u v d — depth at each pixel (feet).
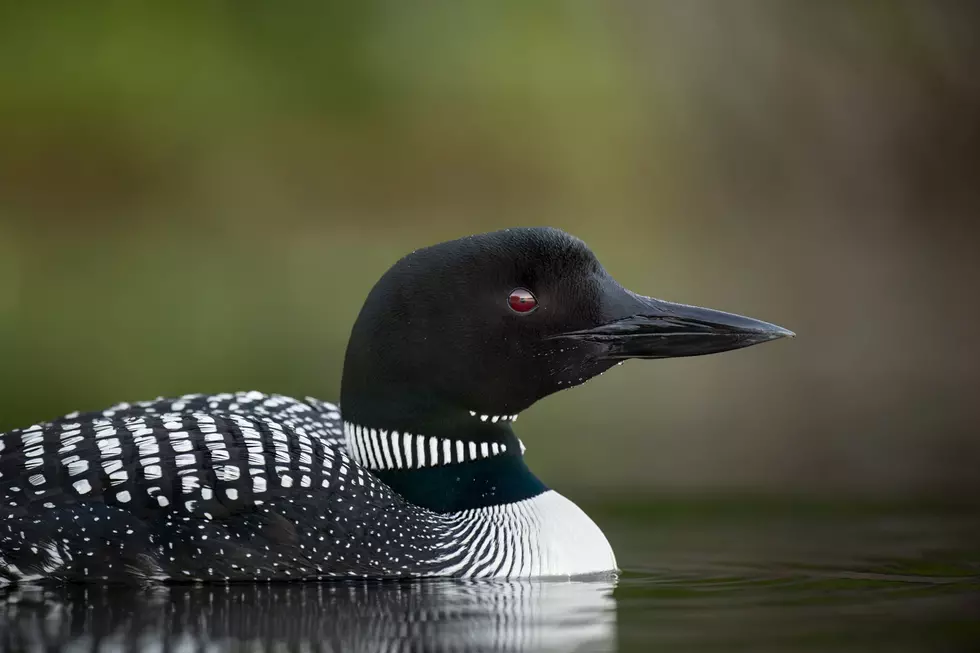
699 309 20.08
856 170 72.69
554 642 15.01
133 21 72.23
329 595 17.81
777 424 38.50
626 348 19.95
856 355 51.88
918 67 71.46
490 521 19.81
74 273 62.08
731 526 24.12
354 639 15.16
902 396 43.14
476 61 74.49
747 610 16.81
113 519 18.52
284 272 64.39
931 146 71.92
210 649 14.67
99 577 18.48
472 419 20.17
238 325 52.11
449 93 74.23
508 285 19.75
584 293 19.97
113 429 19.25
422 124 73.77
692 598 17.70
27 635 15.33
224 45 73.20
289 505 18.93
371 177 72.69
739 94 73.67
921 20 70.79
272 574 18.78
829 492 27.76
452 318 19.77
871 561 20.67
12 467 18.93
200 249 67.62
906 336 55.36
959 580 18.98
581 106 73.77
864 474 29.91
